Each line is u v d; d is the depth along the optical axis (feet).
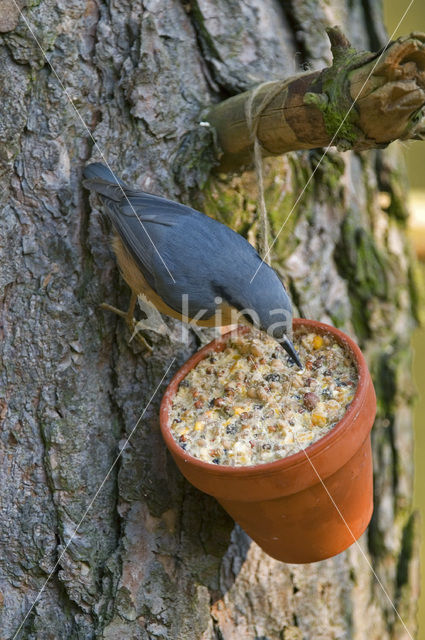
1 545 19.88
